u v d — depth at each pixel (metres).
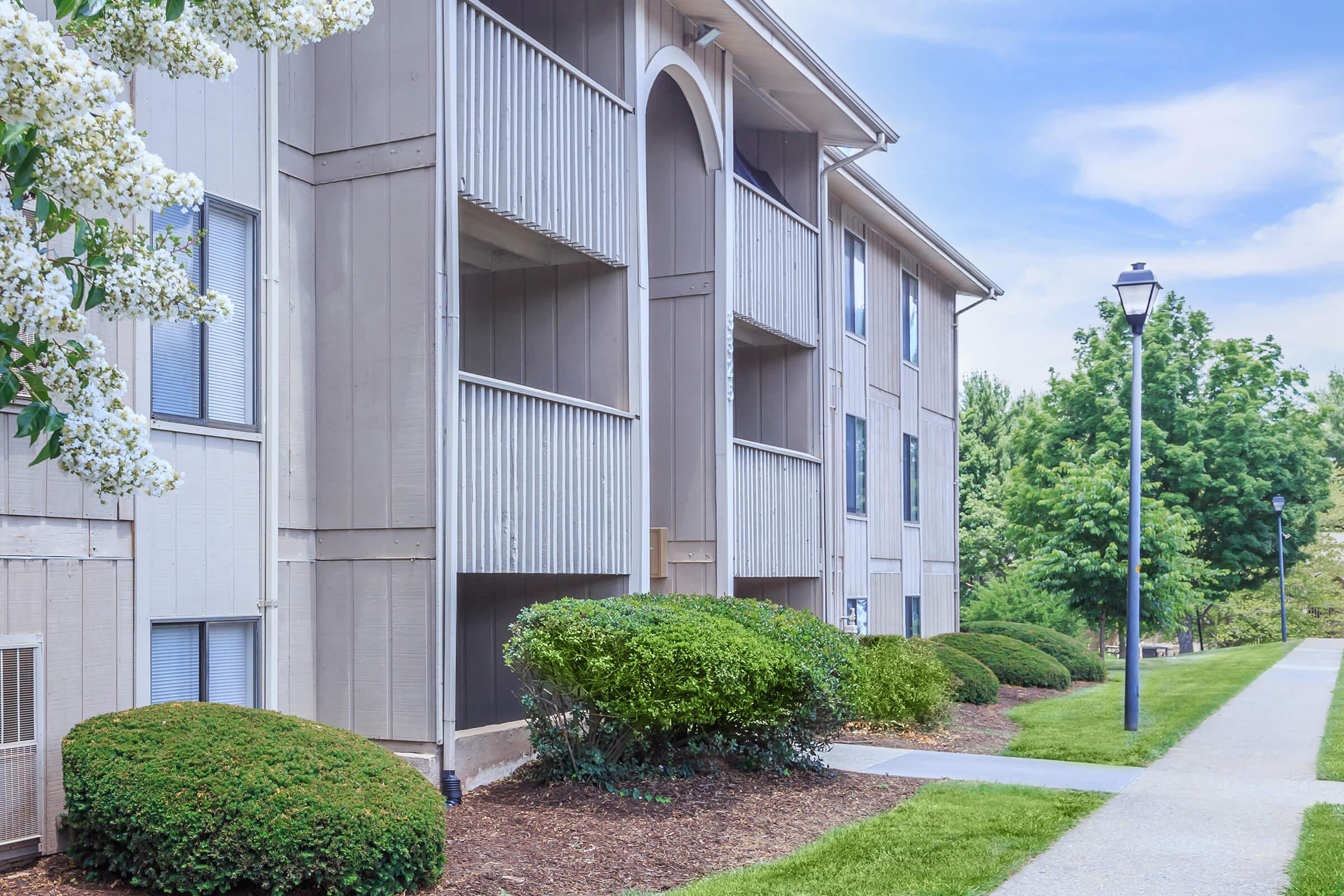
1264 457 38.28
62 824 7.17
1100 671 22.30
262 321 8.95
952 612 23.50
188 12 4.65
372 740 9.37
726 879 7.17
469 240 11.20
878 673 13.86
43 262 4.23
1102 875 7.48
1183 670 24.84
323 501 9.66
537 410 10.62
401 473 9.41
